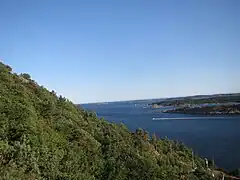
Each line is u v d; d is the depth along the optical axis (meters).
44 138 18.98
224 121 154.12
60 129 22.53
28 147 16.50
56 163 17.81
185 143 88.56
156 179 25.61
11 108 19.83
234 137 98.25
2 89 23.17
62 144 20.34
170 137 99.81
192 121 158.38
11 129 17.89
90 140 23.67
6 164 14.77
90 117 33.97
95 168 20.81
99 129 30.25
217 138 97.56
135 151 29.62
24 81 29.64
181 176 34.69
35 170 15.77
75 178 17.73
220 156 71.62
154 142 41.75
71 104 33.53
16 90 24.44
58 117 24.48
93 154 22.33
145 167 25.86
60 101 30.84
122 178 21.88
